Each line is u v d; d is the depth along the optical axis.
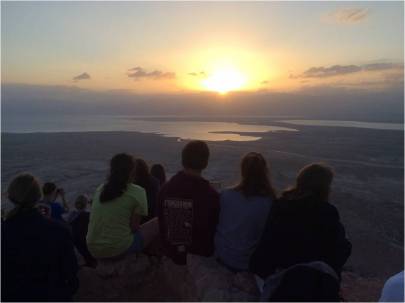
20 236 3.41
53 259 3.50
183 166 4.59
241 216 4.25
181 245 4.56
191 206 4.46
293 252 3.67
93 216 4.88
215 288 4.13
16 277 3.40
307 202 3.70
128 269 5.03
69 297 3.67
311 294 3.34
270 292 3.50
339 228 3.71
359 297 5.43
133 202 4.84
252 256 3.90
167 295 4.75
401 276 2.91
